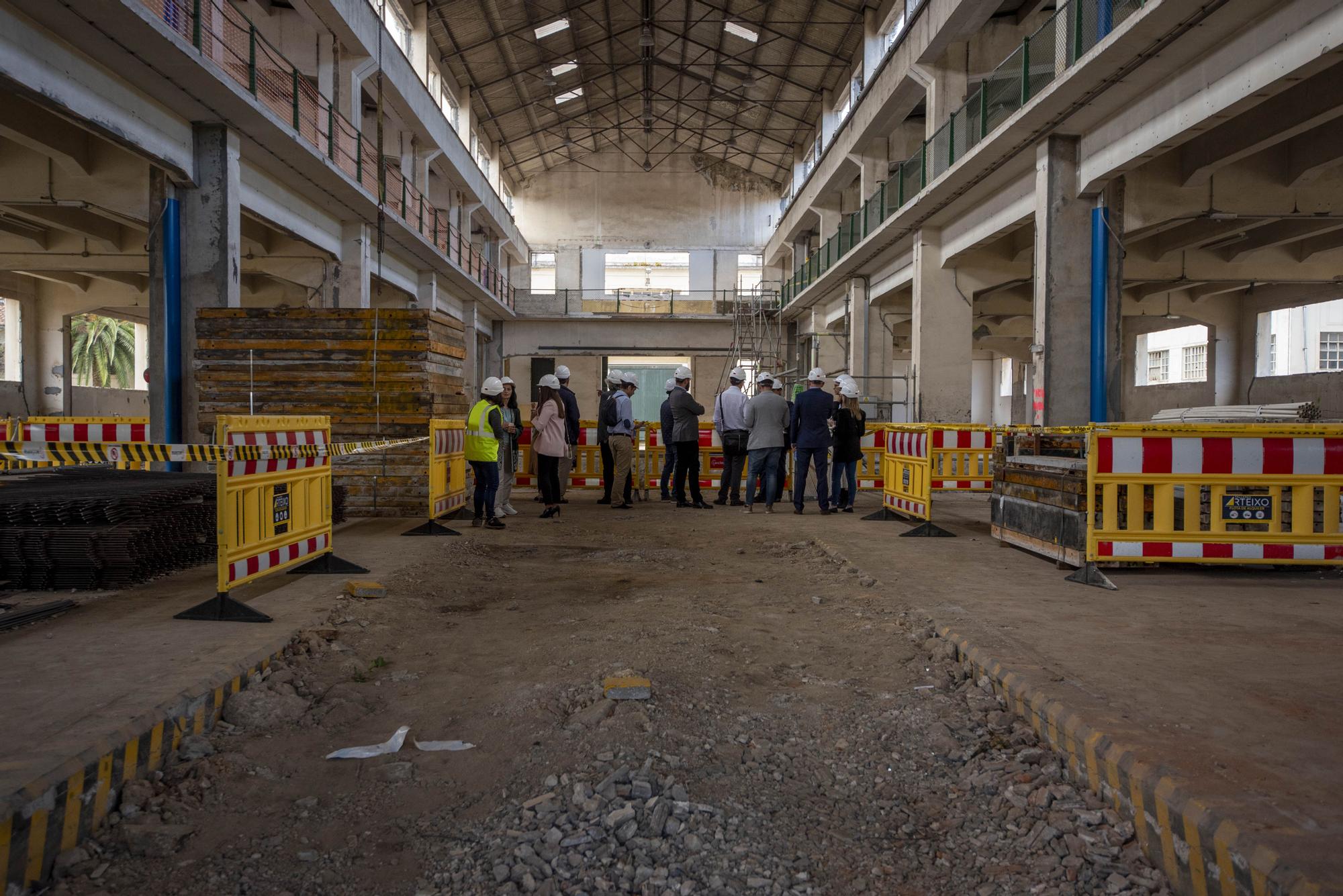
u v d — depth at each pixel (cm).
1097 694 305
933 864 226
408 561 648
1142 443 548
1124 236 1390
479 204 3098
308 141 1432
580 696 348
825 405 1052
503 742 308
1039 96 1188
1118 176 1255
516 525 941
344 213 1886
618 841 234
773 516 1044
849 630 465
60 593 509
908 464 884
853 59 2683
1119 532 548
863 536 822
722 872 220
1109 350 1298
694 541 830
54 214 1712
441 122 2484
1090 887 211
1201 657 360
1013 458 705
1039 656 363
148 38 982
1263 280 1817
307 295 2192
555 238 4006
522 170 3934
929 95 1873
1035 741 298
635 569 668
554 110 3400
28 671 336
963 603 486
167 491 583
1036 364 1350
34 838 217
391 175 2142
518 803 259
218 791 268
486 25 2548
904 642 431
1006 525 716
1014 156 1420
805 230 3397
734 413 1191
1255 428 549
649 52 2941
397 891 213
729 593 571
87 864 225
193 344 1284
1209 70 994
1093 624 429
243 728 320
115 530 518
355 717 333
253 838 239
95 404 2778
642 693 341
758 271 4019
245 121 1280
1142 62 1035
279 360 940
